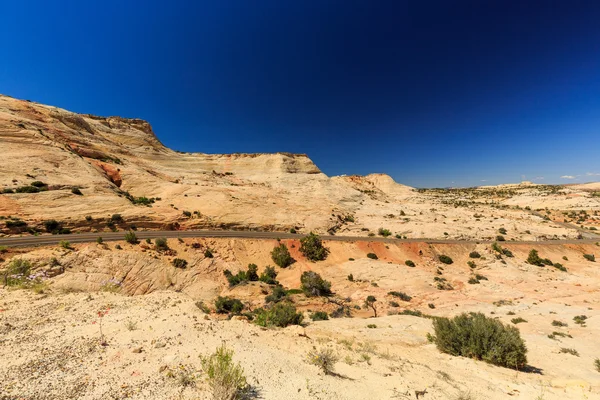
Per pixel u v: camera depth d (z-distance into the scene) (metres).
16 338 6.00
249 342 7.43
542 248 69.31
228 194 78.56
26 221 38.81
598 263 64.75
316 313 26.19
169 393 4.32
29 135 60.72
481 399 6.65
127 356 5.45
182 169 110.19
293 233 67.12
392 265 52.88
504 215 104.75
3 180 45.62
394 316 24.80
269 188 108.12
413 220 86.88
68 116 92.31
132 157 98.12
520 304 35.41
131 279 34.12
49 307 8.44
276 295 37.59
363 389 5.90
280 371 5.88
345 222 82.69
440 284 45.75
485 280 49.09
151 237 46.03
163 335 6.68
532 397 7.47
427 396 6.12
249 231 63.78
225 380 4.48
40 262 29.25
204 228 59.22
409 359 9.74
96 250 34.88
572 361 13.66
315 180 122.75
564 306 33.56
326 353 7.04
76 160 62.12
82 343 5.88
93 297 9.80
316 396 5.05
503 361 10.99
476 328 11.94
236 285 40.94
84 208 47.88
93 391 4.20
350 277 47.88
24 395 3.99
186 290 36.97
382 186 172.00
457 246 65.12
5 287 11.03
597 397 7.93
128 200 58.19
